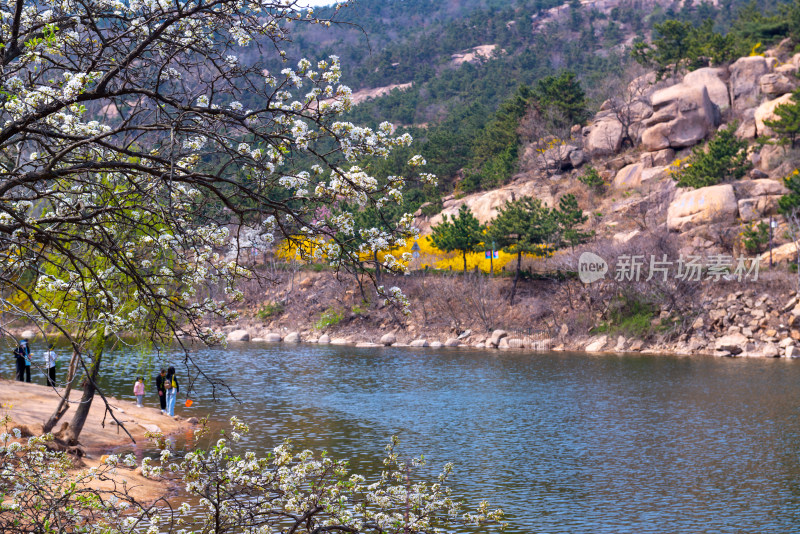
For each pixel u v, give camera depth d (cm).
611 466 2281
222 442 722
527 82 18450
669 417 3144
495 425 2984
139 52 652
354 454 2391
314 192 707
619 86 11012
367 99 18762
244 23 705
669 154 8950
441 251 8356
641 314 6531
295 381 4409
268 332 7831
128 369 4412
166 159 652
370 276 730
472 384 4278
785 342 5741
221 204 758
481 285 7456
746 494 1955
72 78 625
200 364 5247
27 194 738
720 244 6900
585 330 6706
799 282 6022
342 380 4472
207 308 777
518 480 2103
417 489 849
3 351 4906
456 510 844
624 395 3788
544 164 10088
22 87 668
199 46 719
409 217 724
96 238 777
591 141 10012
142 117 728
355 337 7438
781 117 7862
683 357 5725
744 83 9225
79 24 720
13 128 618
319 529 693
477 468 2244
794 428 2856
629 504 1864
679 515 1770
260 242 784
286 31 727
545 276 7569
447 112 17038
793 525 1691
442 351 6475
